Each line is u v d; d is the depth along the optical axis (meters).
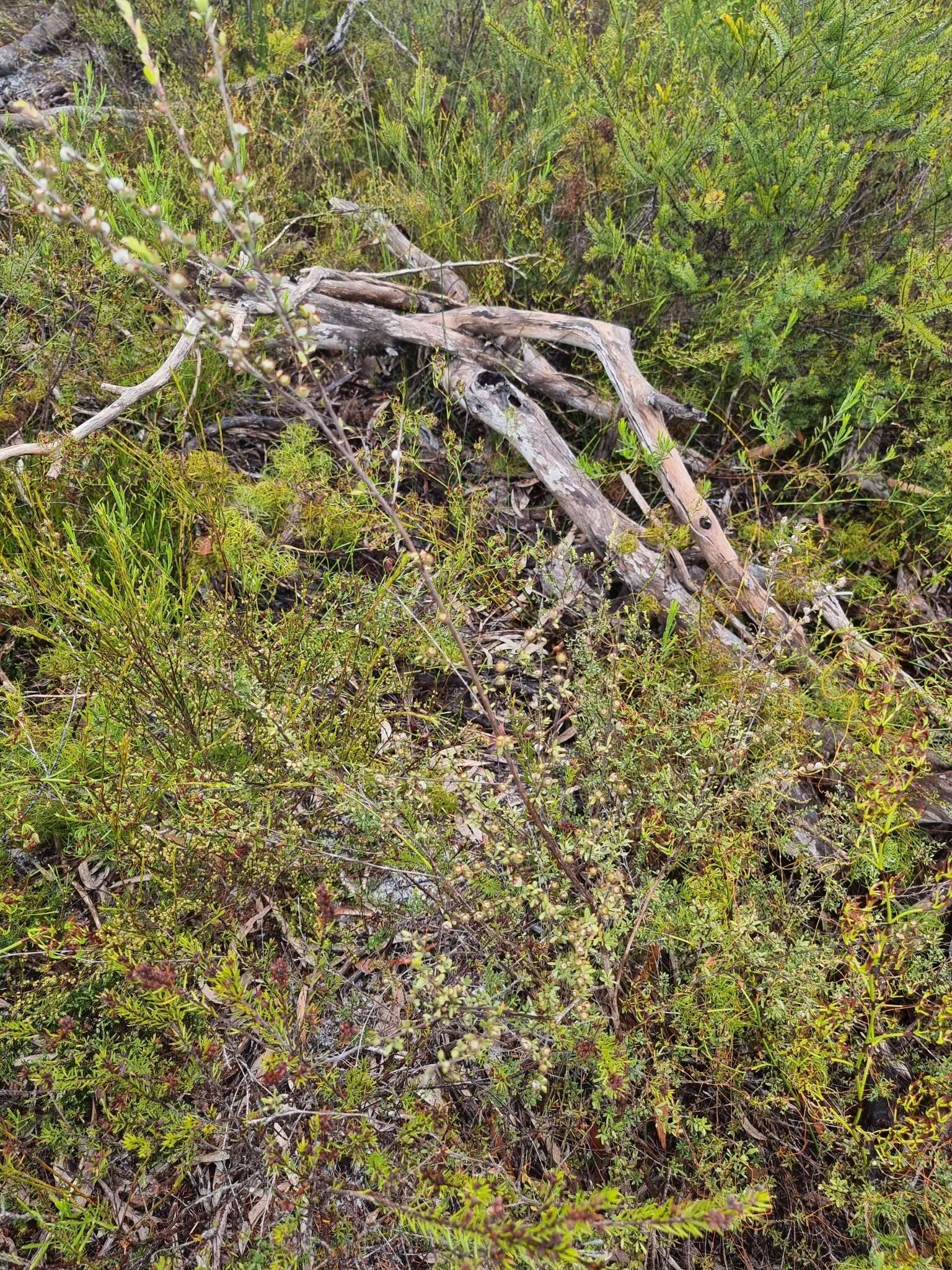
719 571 2.60
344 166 4.03
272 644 2.21
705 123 3.00
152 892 2.00
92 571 2.37
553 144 3.33
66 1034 1.61
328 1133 1.52
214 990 1.64
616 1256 1.49
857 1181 1.68
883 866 1.84
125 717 2.08
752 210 2.81
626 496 3.00
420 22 4.25
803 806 2.18
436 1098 1.74
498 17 3.98
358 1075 1.57
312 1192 1.45
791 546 2.22
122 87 4.23
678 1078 1.65
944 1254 1.53
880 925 1.84
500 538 2.51
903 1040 1.90
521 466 3.07
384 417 3.14
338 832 2.12
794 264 2.96
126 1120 1.56
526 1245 1.02
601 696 2.10
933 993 1.76
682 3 2.89
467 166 3.53
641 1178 1.55
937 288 2.58
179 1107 1.67
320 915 1.58
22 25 4.54
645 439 2.74
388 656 2.35
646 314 3.19
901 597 2.61
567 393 3.07
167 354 2.92
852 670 2.53
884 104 2.70
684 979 1.88
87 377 2.89
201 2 0.87
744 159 2.78
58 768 2.04
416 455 3.00
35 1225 1.62
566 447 2.83
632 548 2.57
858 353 2.94
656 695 2.21
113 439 2.66
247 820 1.79
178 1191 1.68
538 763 1.84
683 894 1.93
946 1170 1.55
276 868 1.84
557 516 2.99
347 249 3.31
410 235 3.58
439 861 1.86
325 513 2.66
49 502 2.48
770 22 2.54
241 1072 1.82
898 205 3.09
